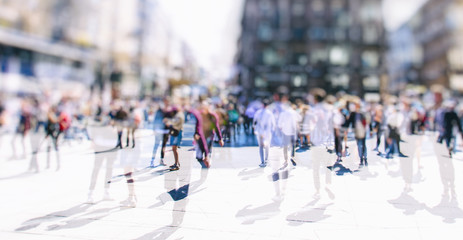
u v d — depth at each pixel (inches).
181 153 375.2
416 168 296.7
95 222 165.2
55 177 259.3
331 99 281.7
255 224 162.9
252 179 252.7
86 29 1246.3
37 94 901.8
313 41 1358.3
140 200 200.8
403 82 1948.8
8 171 280.7
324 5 1371.8
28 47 951.0
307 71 1334.9
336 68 1326.3
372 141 495.2
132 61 1609.3
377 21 1346.0
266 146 313.4
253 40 1403.8
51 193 215.2
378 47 1337.4
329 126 286.0
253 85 1358.3
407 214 176.1
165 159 335.0
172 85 1450.5
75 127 508.1
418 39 1923.0
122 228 157.5
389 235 149.1
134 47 1628.9
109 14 1397.6
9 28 904.9
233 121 451.5
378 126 399.5
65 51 1098.7
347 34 1350.9
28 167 298.7
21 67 942.4
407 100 303.4
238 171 281.1
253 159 339.0
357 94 1306.6
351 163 314.2
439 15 1676.9
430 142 500.4
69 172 277.7
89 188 225.9
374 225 160.9
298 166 299.6
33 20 992.9
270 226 160.2
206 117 248.2
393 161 326.6
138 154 358.9
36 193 214.8
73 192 217.9
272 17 1393.9
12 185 234.2
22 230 153.9
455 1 1539.1
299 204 193.3
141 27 1686.8
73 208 186.4
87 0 1239.5
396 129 312.7
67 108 470.0
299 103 409.4
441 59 1647.4
